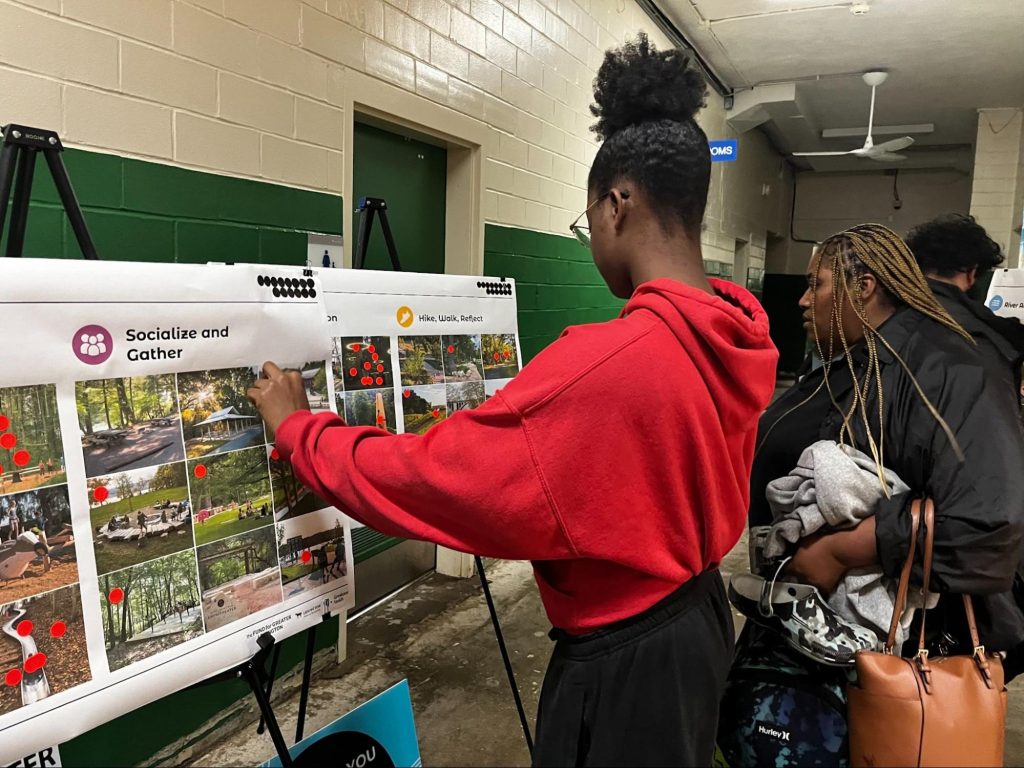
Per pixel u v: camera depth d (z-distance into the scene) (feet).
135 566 3.16
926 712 3.37
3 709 2.75
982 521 3.43
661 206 3.00
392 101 8.41
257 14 6.59
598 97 3.22
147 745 6.05
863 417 4.06
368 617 9.41
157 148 5.81
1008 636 3.88
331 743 4.07
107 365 3.09
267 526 3.71
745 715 3.92
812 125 28.19
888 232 4.39
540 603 9.95
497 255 10.93
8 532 2.77
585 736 2.94
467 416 2.74
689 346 2.69
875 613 3.79
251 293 3.69
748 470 3.33
